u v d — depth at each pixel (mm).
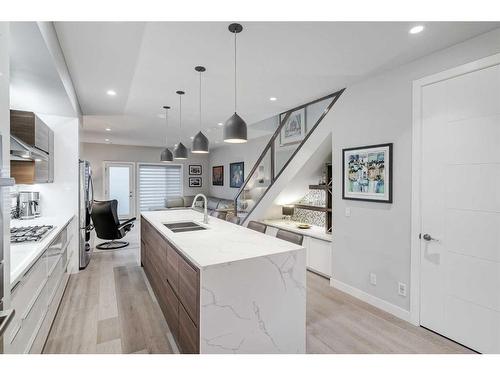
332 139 3297
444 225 2215
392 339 2197
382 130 2686
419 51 2256
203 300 1560
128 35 2045
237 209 5898
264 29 1979
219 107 4023
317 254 3744
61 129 3684
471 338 2064
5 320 934
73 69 2637
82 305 2775
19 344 1520
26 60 1916
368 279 2842
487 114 1963
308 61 2479
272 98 3596
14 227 2680
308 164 3852
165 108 4078
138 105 3902
